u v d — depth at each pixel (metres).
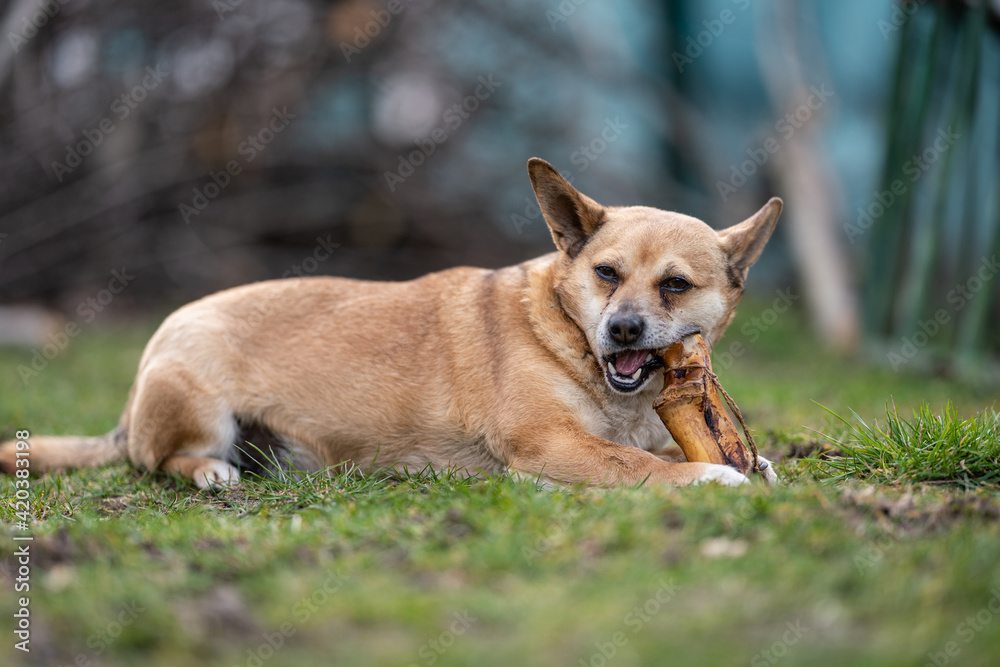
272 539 5.61
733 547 5.14
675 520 5.46
